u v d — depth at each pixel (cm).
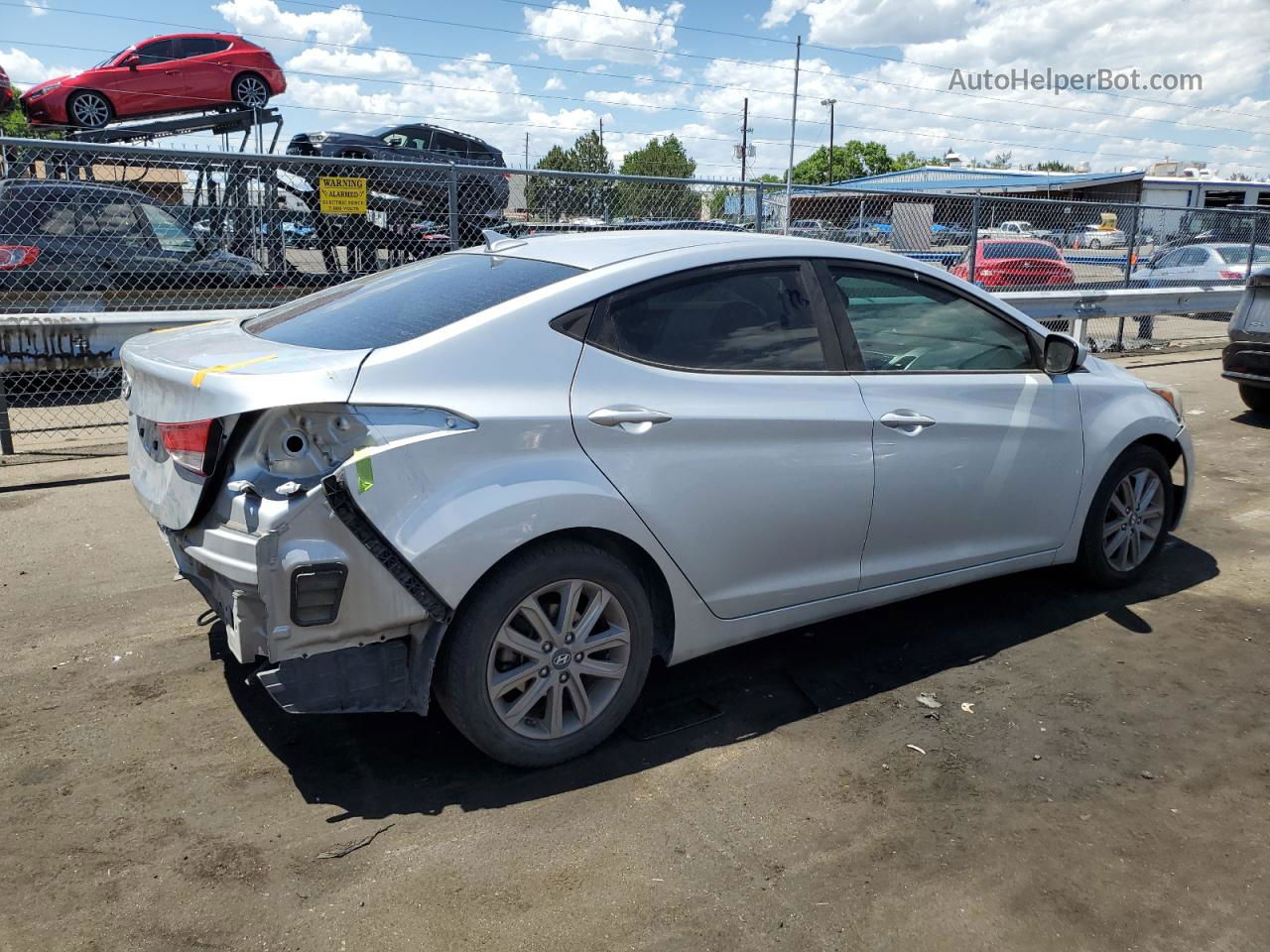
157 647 398
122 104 1402
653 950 237
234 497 271
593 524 298
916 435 373
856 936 242
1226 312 1594
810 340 358
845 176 8750
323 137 1291
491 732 297
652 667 392
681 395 320
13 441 752
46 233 787
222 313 730
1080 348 419
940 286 400
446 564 274
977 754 328
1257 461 749
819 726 346
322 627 268
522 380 294
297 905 249
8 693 357
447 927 243
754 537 338
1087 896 258
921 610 452
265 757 319
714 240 355
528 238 382
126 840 274
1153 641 419
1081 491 438
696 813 292
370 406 270
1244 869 270
